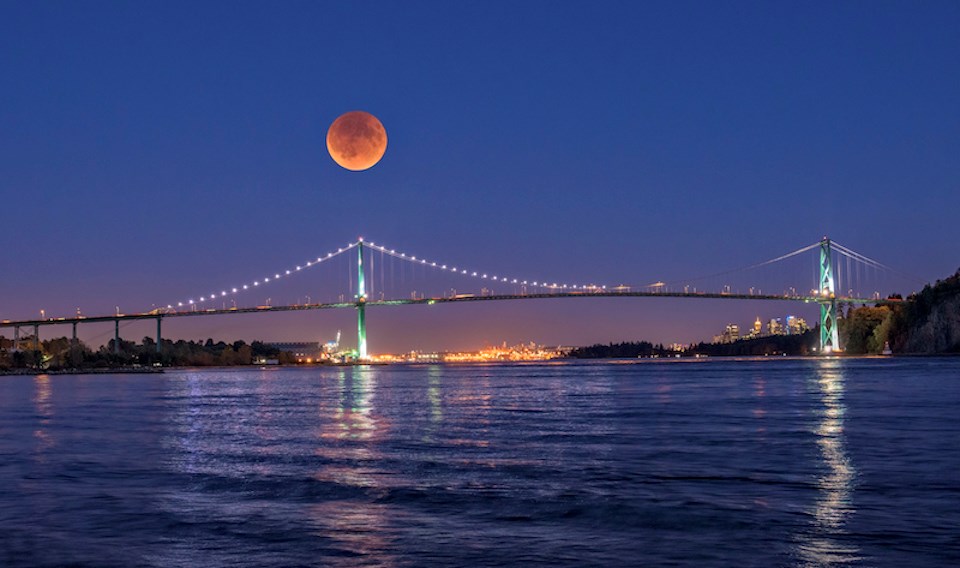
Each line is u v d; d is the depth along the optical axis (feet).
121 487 84.48
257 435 136.67
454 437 129.49
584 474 89.81
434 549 58.95
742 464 96.17
